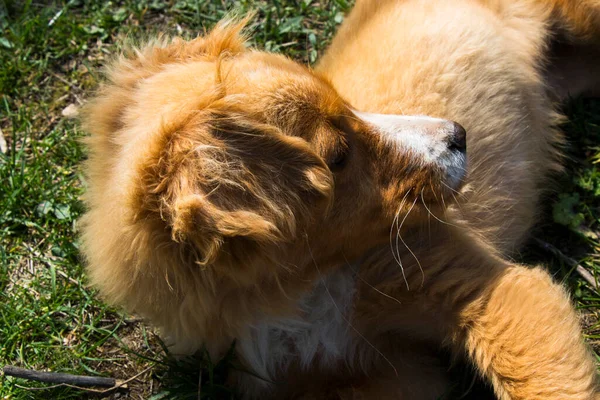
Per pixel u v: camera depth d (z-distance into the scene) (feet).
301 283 3.98
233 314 3.95
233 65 3.94
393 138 4.04
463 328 4.07
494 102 4.52
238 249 3.69
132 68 4.11
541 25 4.82
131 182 3.70
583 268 4.43
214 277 3.82
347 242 4.01
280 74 3.90
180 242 3.68
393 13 4.64
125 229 3.79
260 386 4.15
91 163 4.06
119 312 4.41
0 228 4.67
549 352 3.96
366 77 4.43
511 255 4.47
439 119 4.13
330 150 3.89
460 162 4.09
